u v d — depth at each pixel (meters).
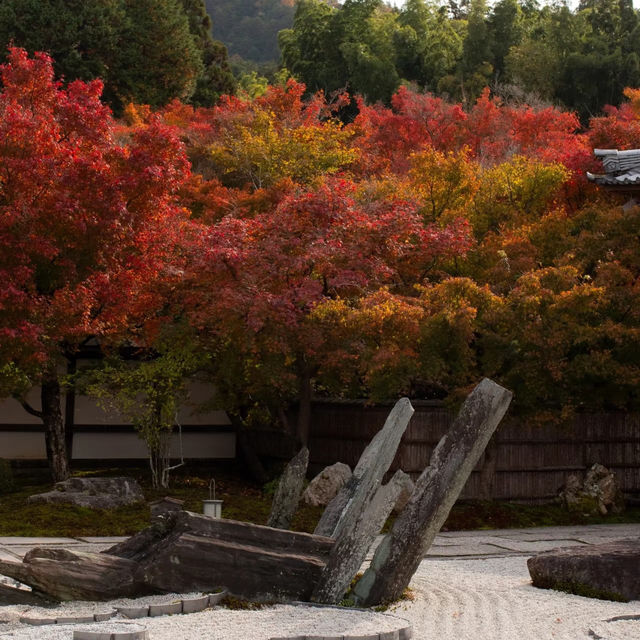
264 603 7.09
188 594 7.05
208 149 27.31
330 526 8.02
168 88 41.66
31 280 14.06
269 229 15.16
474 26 56.34
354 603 7.30
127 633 5.57
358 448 17.53
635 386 15.54
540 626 6.75
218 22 90.06
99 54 39.22
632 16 58.78
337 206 15.02
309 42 56.41
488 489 16.80
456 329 14.84
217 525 7.33
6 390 15.57
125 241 14.38
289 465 9.20
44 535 12.95
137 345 17.52
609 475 17.44
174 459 20.66
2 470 16.97
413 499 7.46
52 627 6.02
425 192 19.52
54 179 13.48
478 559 11.37
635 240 17.30
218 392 17.61
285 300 14.27
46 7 37.88
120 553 7.68
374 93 51.97
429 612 7.14
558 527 15.56
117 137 25.47
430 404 16.77
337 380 16.08
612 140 22.80
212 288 14.88
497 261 17.66
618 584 8.08
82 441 20.17
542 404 16.25
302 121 27.56
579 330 15.20
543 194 20.27
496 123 32.66
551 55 52.62
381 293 14.39
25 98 14.53
